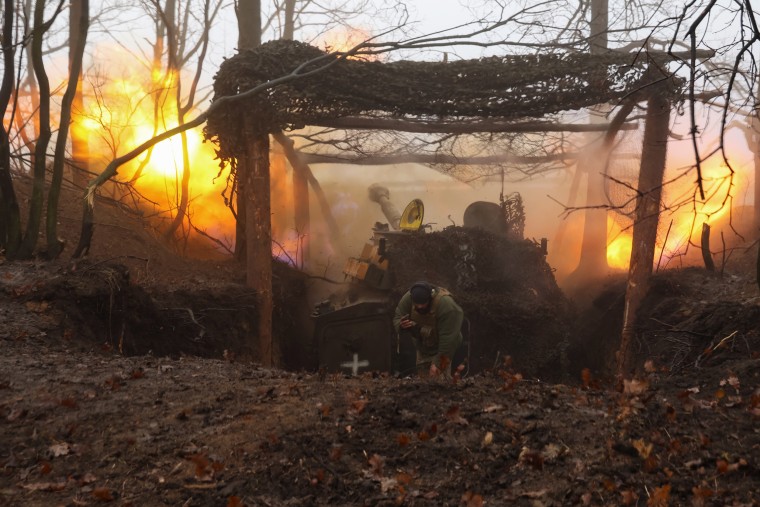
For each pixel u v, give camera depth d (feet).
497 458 17.11
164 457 17.34
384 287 46.85
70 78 38.78
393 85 44.39
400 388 20.89
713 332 36.68
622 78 43.98
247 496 15.64
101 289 33.37
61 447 17.78
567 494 15.66
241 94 42.50
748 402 19.83
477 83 44.47
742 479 15.90
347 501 15.80
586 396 20.80
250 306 44.80
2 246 38.42
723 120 17.01
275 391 21.24
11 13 38.47
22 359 25.36
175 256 51.85
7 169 37.86
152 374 23.90
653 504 15.03
